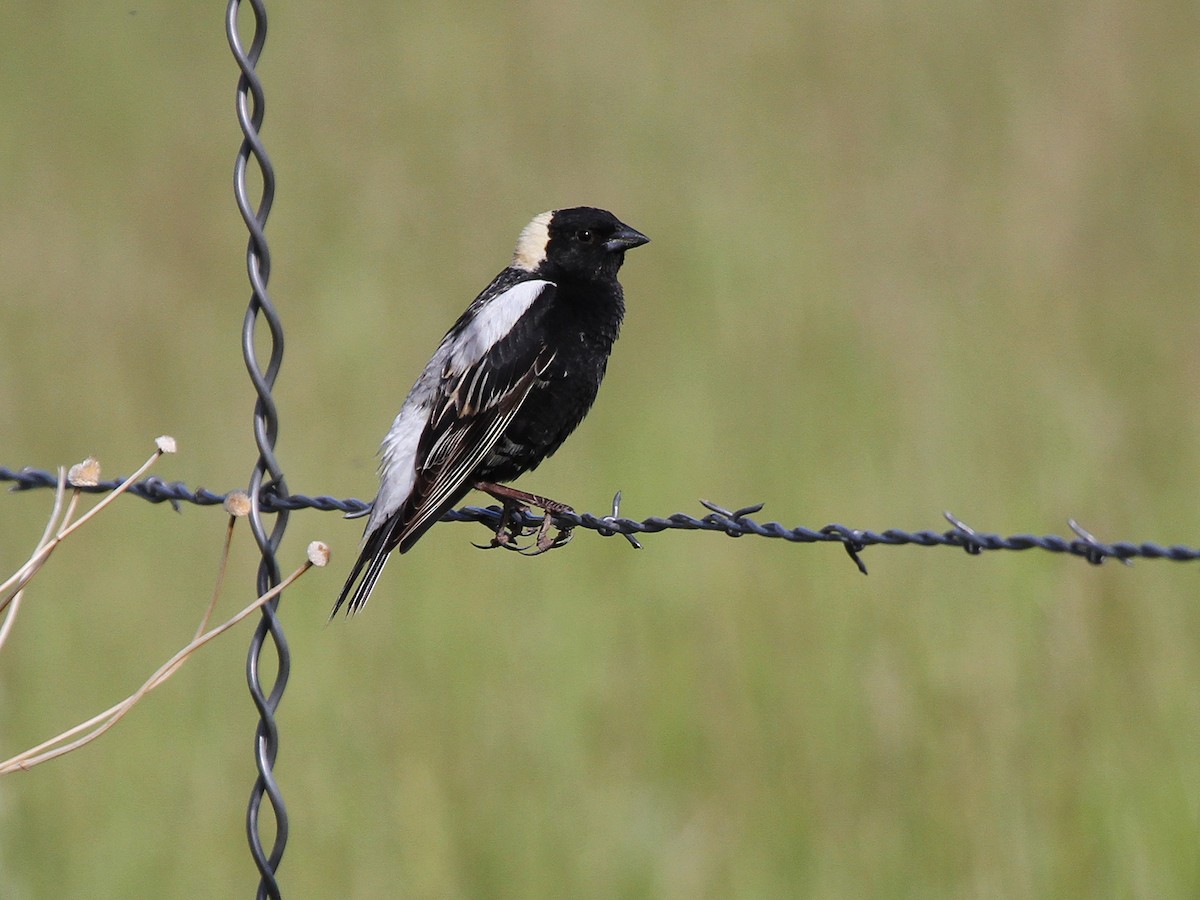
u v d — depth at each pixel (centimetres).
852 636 1063
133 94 2138
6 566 1196
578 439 1338
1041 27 1969
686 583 1132
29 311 1566
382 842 946
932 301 1497
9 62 2245
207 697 1062
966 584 1103
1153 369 1373
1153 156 1670
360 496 1274
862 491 1225
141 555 1220
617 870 923
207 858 949
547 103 1942
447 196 1752
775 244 1619
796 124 1867
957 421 1307
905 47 1975
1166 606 1055
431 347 1480
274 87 2038
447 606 1113
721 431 1330
